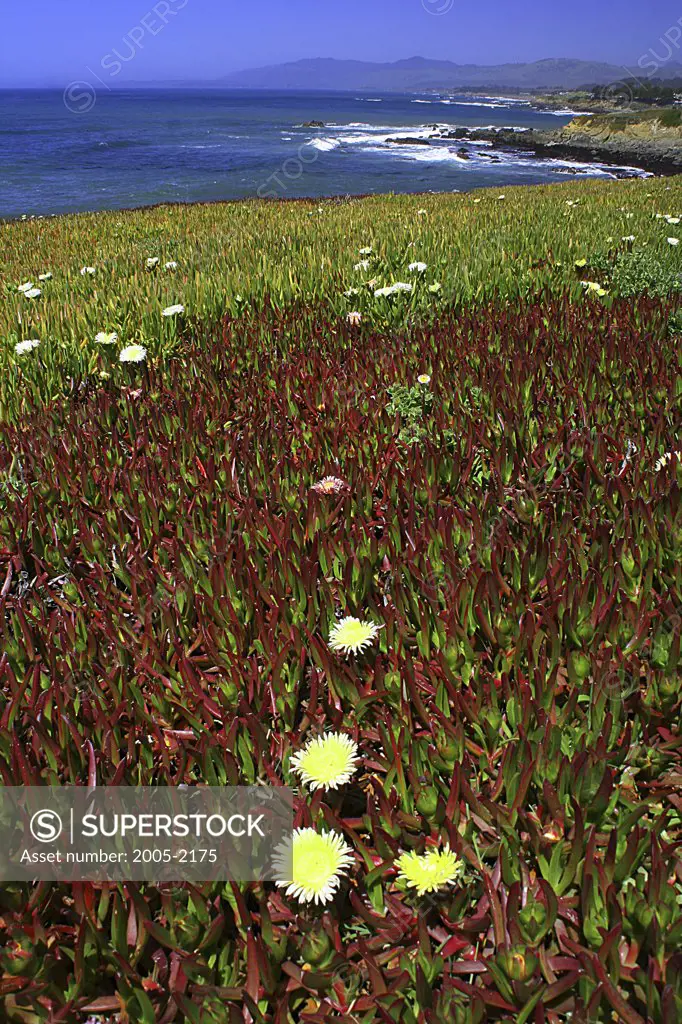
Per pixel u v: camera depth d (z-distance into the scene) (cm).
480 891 155
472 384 395
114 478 314
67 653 215
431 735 190
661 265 711
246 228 1341
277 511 302
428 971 137
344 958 142
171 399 417
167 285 667
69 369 477
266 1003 138
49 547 278
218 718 203
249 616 232
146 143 6769
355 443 345
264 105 18262
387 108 16712
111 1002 137
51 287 772
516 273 687
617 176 4775
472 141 7581
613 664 191
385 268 727
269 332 549
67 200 3164
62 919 156
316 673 200
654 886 136
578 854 146
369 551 255
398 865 145
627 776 175
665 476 270
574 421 347
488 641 219
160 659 215
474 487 304
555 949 146
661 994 125
